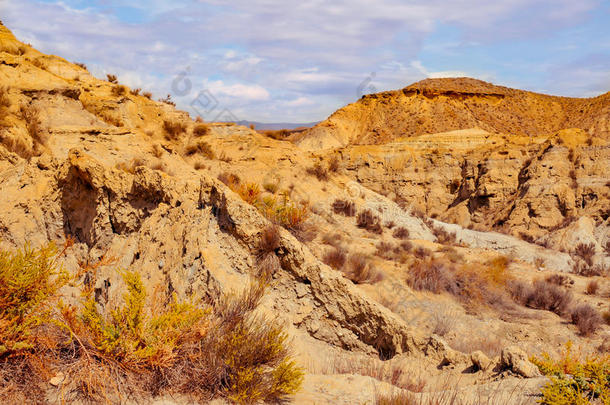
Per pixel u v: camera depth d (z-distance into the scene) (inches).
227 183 698.2
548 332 551.2
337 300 328.2
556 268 1219.2
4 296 157.2
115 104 922.1
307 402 185.9
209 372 170.6
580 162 2172.7
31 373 149.6
